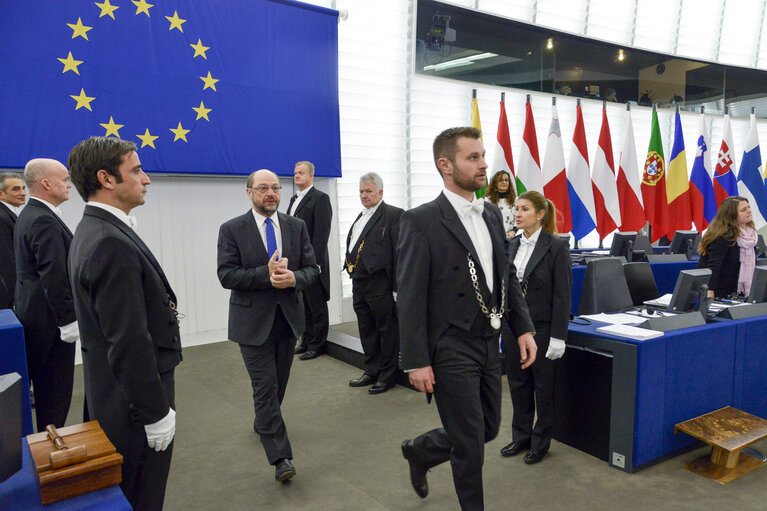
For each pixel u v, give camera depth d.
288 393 3.75
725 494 2.29
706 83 8.45
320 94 5.50
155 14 4.57
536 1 7.06
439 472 2.54
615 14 7.70
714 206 7.42
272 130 5.23
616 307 3.04
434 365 1.79
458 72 6.43
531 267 2.53
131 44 4.46
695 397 2.66
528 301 2.53
